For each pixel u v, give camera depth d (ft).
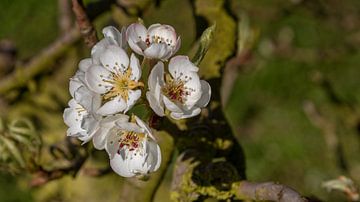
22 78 2.60
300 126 4.41
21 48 4.13
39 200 3.09
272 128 4.45
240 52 2.21
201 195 1.61
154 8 2.33
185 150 1.68
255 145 4.40
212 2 2.00
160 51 1.29
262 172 4.32
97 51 1.34
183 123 1.70
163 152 1.71
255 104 4.53
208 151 1.68
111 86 1.32
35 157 1.98
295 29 4.58
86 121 1.30
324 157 4.31
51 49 2.56
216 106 1.80
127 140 1.36
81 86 1.32
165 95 1.31
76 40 2.53
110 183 3.09
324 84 3.09
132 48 1.32
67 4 2.61
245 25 2.09
